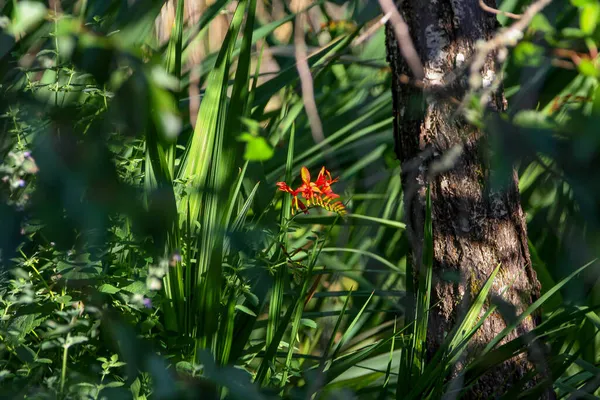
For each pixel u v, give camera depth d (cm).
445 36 423
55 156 258
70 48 272
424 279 425
